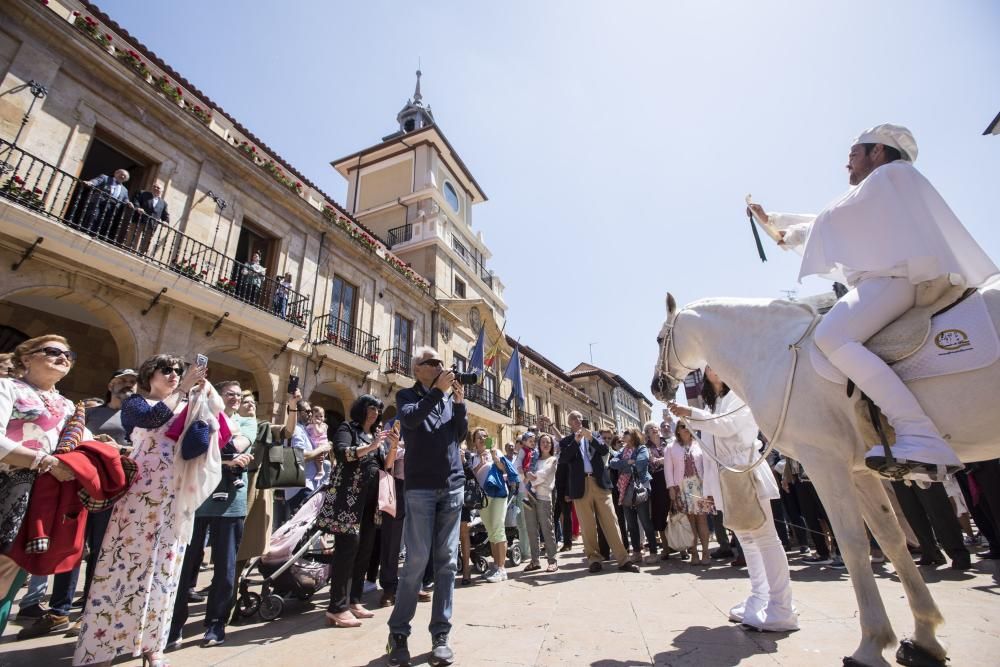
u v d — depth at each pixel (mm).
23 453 2309
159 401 2783
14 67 7562
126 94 9117
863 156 2457
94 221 8250
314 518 4352
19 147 7086
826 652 2371
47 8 7828
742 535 3229
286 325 11023
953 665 2061
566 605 3871
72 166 8148
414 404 2854
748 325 2738
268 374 11062
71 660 2887
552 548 6133
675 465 6395
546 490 6309
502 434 21953
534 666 2395
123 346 8578
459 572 6180
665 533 6766
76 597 4742
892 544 2287
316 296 13016
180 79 10688
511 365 16125
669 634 2887
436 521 2850
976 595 3479
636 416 51938
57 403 2729
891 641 1997
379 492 3971
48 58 8008
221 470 3133
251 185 11586
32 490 2385
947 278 2020
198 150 10414
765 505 3160
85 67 8539
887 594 3773
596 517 6121
